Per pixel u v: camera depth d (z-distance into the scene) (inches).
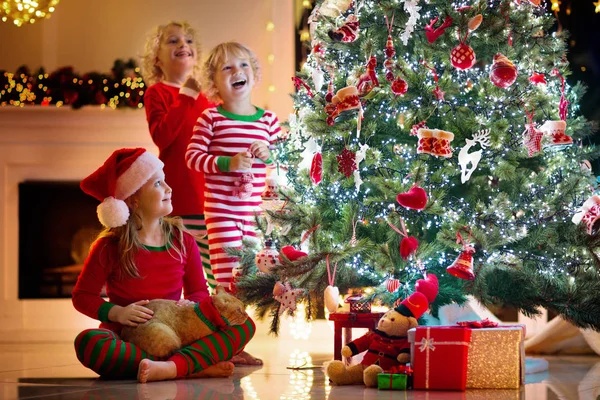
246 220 153.5
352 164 125.3
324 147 136.1
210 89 159.2
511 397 98.0
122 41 217.6
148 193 125.6
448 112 132.7
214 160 150.0
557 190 130.3
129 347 115.0
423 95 130.1
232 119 156.3
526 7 135.6
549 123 127.0
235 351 120.2
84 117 208.4
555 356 150.9
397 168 134.3
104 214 122.3
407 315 111.0
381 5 132.6
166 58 175.6
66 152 209.5
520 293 125.9
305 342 185.6
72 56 217.6
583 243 125.4
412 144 140.3
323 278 129.3
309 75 144.1
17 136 209.2
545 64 136.1
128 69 207.9
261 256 128.9
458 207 131.5
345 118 137.0
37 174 209.9
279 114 210.4
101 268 123.4
